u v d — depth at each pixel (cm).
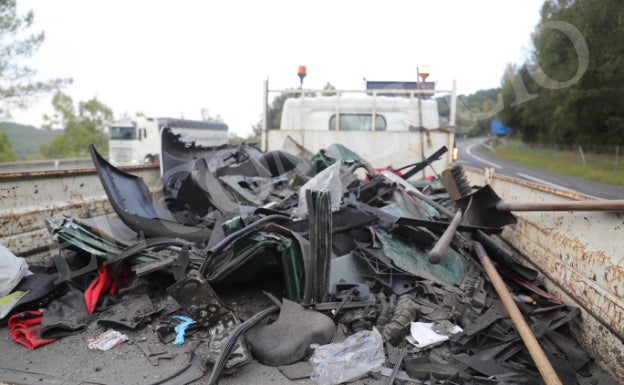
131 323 316
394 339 294
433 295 342
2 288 333
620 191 1611
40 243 411
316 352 279
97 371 270
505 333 301
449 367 268
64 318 326
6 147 2817
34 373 268
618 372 251
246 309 337
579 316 303
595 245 292
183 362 279
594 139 3000
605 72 2269
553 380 215
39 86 2036
